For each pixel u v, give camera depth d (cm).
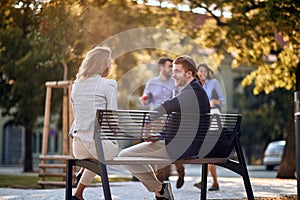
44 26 1667
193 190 1195
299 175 787
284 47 1786
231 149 780
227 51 1891
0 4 1820
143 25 1925
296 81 1752
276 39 1748
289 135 1698
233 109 4622
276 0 1491
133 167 786
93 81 748
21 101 2458
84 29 1664
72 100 755
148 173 794
